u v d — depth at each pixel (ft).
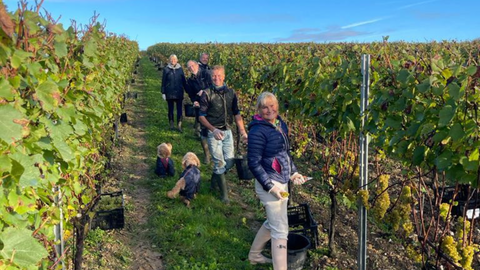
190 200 18.11
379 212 11.15
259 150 11.32
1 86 5.05
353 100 12.22
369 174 20.83
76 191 9.64
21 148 5.84
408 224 10.89
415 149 8.93
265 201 11.66
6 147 5.28
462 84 7.50
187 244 14.57
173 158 25.11
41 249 5.42
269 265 13.21
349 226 16.14
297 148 23.11
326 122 14.08
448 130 8.13
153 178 21.79
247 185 21.04
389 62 11.22
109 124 21.43
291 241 13.60
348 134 16.30
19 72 6.29
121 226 15.12
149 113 40.68
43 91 6.48
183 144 28.48
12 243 5.23
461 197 15.16
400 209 10.78
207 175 21.85
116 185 20.47
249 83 26.68
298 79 16.83
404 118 10.16
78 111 9.37
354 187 12.62
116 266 13.11
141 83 68.08
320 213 17.28
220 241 14.90
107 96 16.71
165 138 30.01
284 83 19.12
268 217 11.73
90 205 12.96
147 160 25.08
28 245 5.34
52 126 6.78
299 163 24.20
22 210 5.96
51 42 7.47
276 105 11.48
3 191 5.45
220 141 18.15
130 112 41.34
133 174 22.58
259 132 11.34
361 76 11.86
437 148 8.60
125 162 24.62
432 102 8.78
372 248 14.37
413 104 9.54
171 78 30.99
